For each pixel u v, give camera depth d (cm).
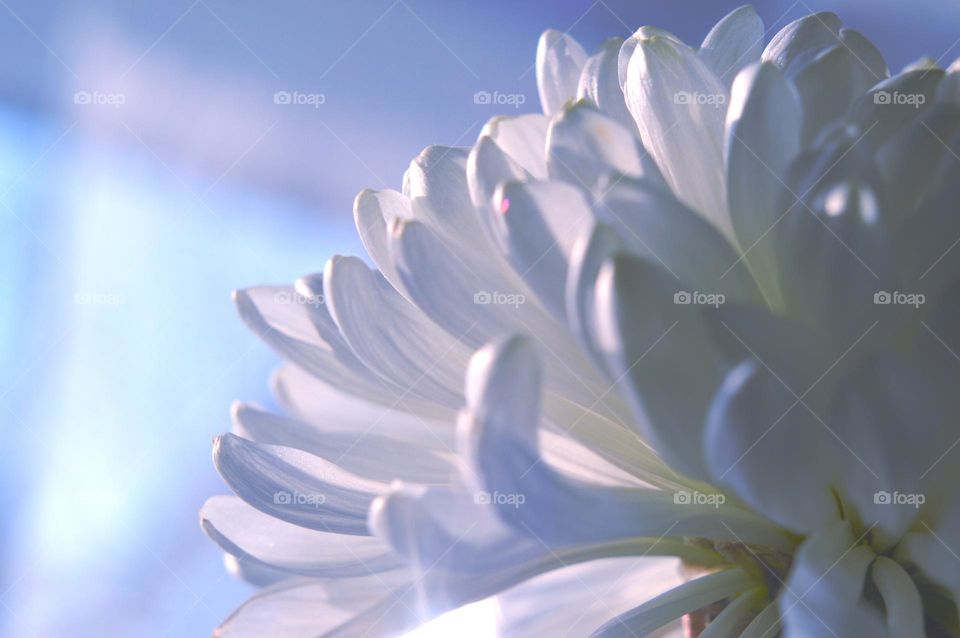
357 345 24
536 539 22
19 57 73
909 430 21
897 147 22
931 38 59
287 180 77
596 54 26
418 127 75
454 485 24
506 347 21
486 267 23
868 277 21
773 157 23
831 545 22
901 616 21
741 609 23
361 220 25
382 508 21
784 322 21
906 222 22
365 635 24
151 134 76
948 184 22
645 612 23
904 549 22
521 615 24
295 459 24
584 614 24
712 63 26
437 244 23
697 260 22
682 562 24
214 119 77
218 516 25
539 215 22
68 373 73
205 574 70
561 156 23
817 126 24
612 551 23
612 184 22
